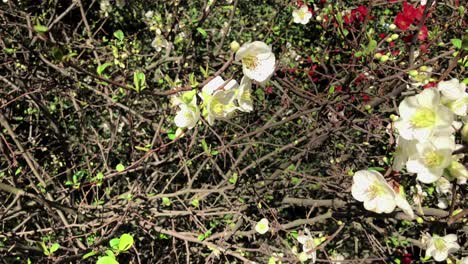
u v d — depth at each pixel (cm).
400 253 263
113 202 246
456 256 243
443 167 112
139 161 199
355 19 307
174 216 246
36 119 321
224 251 203
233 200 276
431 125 111
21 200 222
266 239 262
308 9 365
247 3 436
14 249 207
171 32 262
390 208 133
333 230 284
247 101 137
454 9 250
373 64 218
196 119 137
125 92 259
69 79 276
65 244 242
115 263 128
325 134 246
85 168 305
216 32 407
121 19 421
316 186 282
